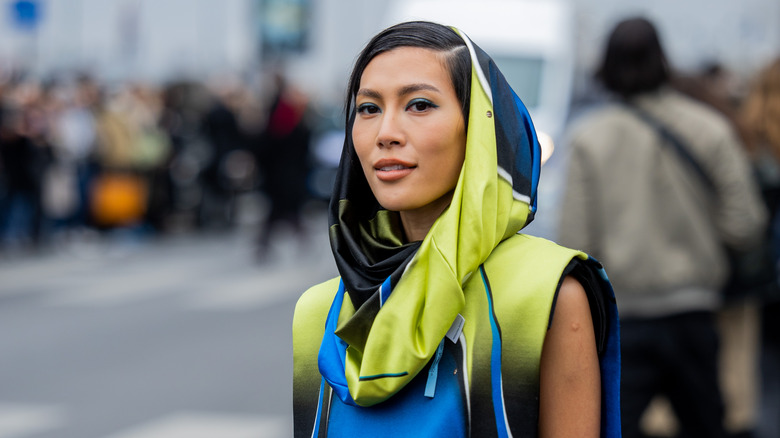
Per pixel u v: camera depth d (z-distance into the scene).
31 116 17.45
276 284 15.12
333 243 2.55
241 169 22.08
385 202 2.48
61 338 11.20
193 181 21.91
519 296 2.37
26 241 18.06
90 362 10.01
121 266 17.00
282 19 34.34
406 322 2.34
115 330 11.63
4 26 30.08
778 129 6.67
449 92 2.46
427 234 2.40
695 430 5.24
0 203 17.58
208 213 22.25
